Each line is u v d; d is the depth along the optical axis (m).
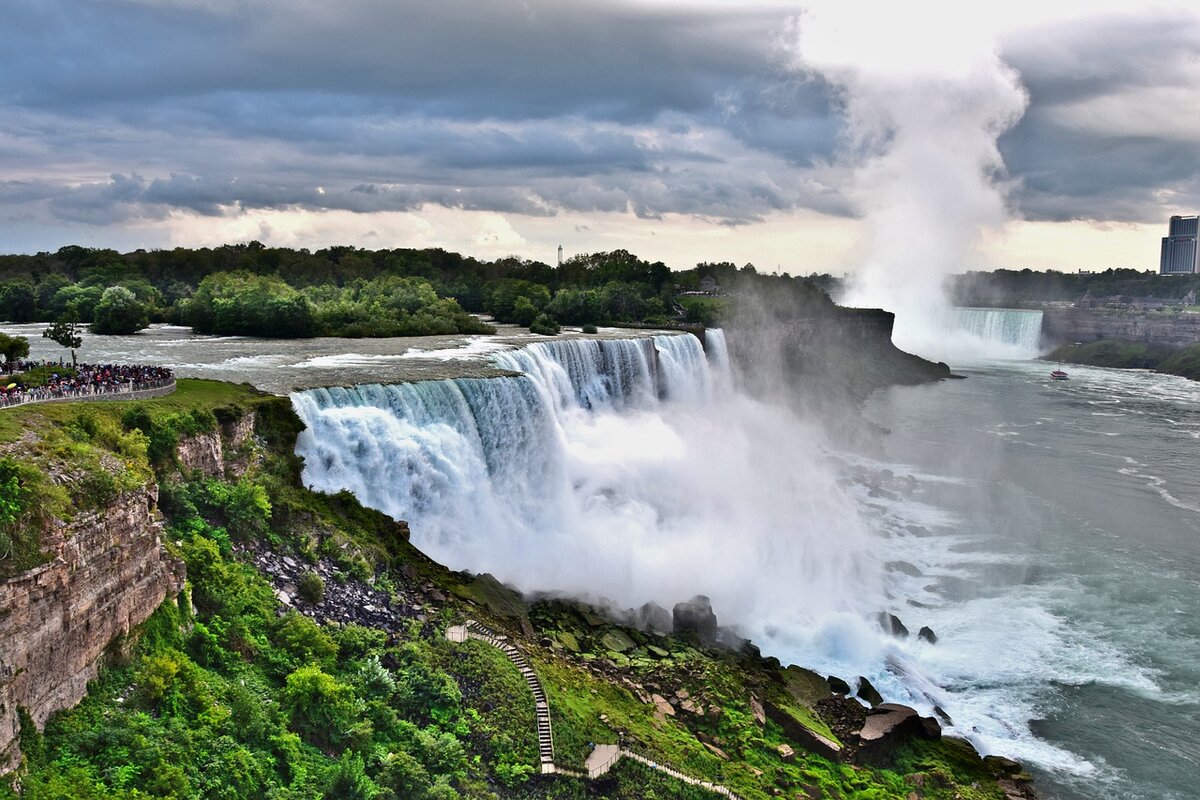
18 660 24.14
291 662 35.06
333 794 30.14
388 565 44.62
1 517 25.11
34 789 23.81
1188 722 46.31
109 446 35.59
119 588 29.28
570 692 39.06
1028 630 55.94
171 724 28.86
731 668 45.97
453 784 32.44
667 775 35.38
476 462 60.16
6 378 46.00
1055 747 44.19
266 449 48.22
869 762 40.81
